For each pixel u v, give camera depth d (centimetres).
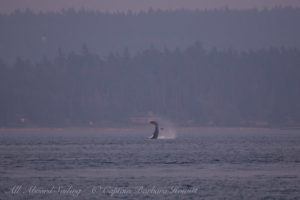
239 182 18000
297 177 19062
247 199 15562
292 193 16275
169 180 18425
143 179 18662
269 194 16150
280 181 18200
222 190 16725
